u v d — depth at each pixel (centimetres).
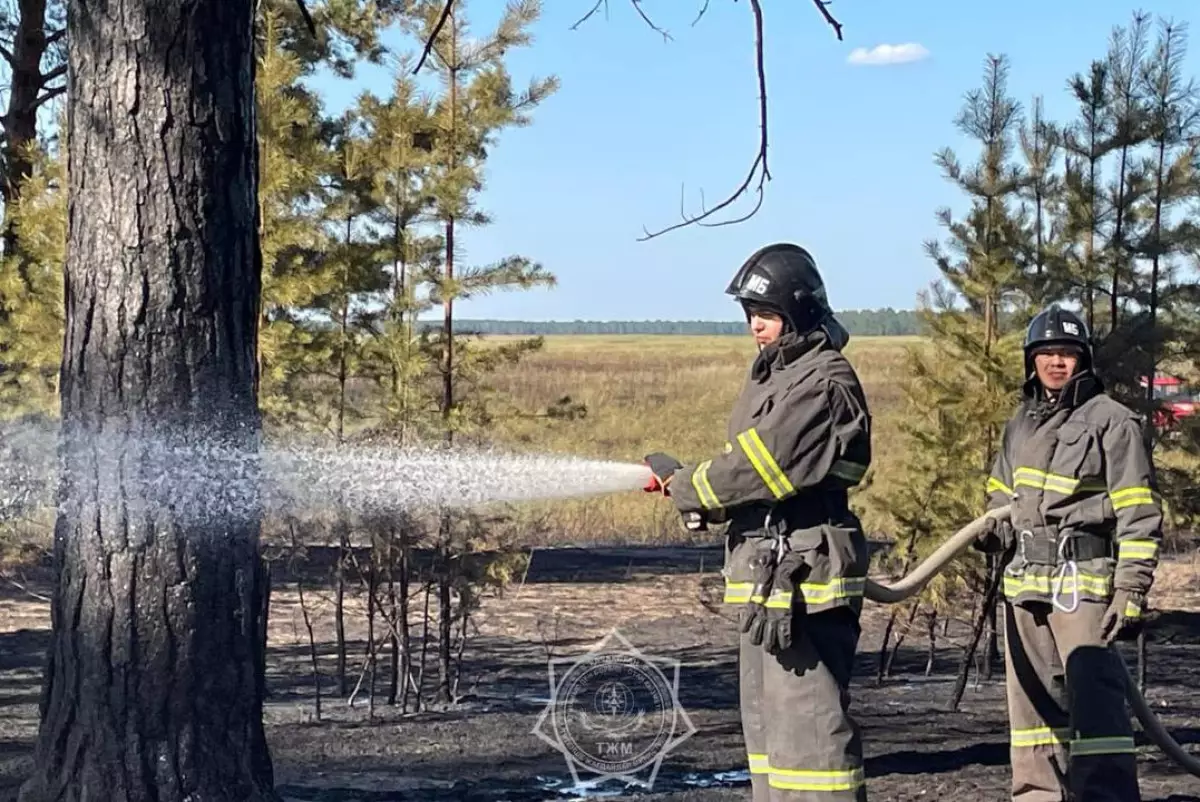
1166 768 663
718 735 764
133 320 436
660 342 9169
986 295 933
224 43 445
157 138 436
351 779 638
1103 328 1013
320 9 886
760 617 420
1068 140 1000
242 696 450
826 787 421
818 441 414
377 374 869
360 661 1070
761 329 435
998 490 565
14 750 679
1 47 1332
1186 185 970
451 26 858
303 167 798
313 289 798
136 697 435
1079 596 525
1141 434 524
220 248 445
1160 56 988
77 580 439
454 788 617
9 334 877
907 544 938
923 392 955
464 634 909
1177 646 1168
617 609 1308
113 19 435
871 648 1175
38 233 855
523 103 873
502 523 887
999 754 703
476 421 853
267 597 555
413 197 856
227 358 446
